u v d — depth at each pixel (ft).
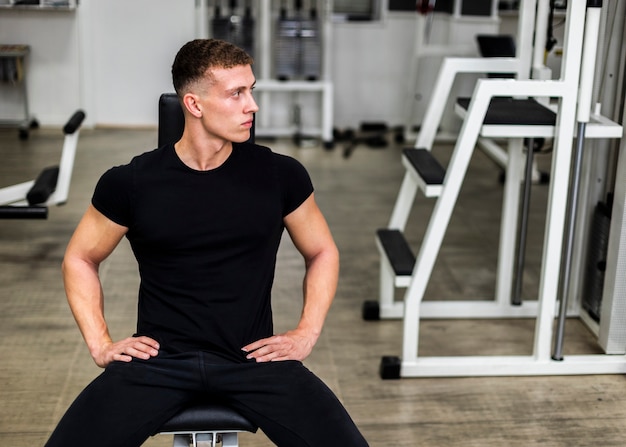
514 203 10.80
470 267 12.88
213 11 20.34
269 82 19.69
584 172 10.56
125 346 5.98
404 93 21.31
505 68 10.38
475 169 18.22
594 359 9.61
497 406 8.93
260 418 5.82
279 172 6.28
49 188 12.47
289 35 19.58
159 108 7.03
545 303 9.36
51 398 8.99
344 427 5.74
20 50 18.94
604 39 9.96
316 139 20.34
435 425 8.57
